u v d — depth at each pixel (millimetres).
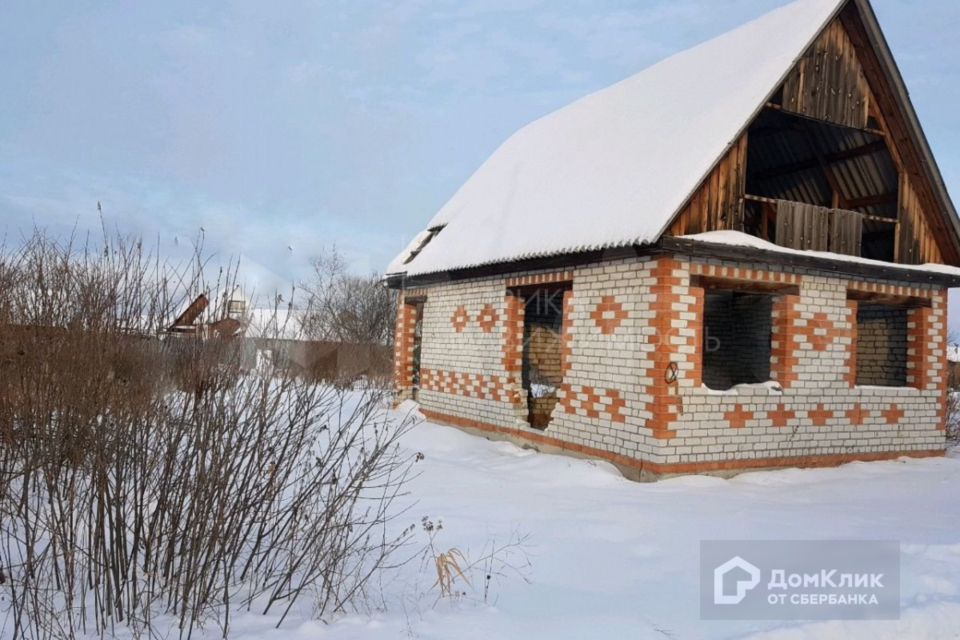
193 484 3971
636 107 12531
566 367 10336
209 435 3932
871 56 10266
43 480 4113
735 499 7852
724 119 9375
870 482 9102
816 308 9867
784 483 8922
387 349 16141
